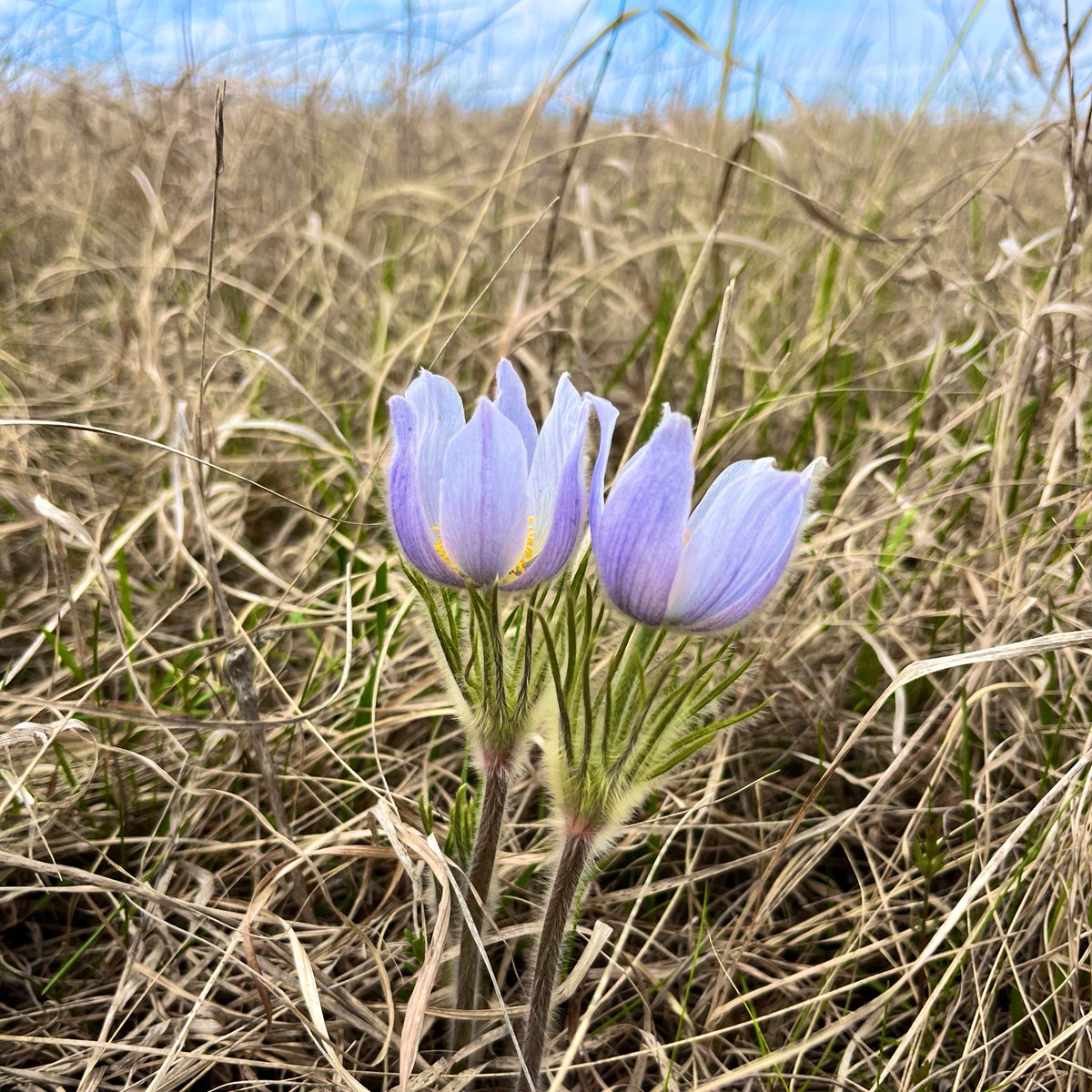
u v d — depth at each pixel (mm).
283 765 350
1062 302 406
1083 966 289
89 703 328
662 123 708
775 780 376
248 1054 287
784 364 503
